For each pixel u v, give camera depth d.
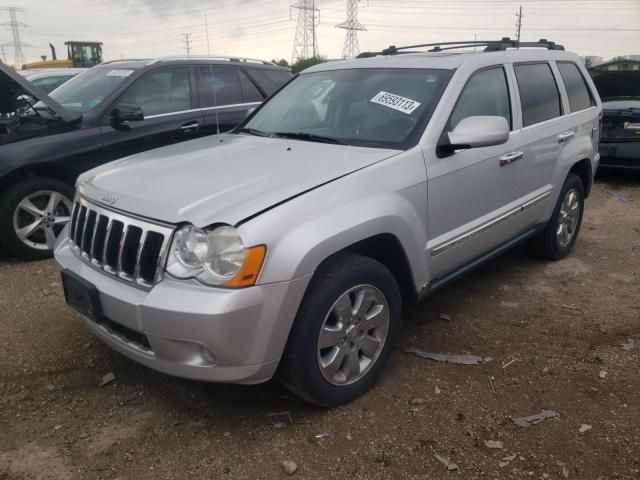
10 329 3.92
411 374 3.35
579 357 3.52
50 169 5.32
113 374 3.34
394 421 2.92
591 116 5.27
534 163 4.35
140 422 2.93
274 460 2.65
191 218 2.55
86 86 6.22
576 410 2.98
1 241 5.15
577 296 4.46
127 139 5.76
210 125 6.45
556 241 5.08
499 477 2.52
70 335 3.82
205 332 2.44
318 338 2.78
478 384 3.24
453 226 3.57
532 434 2.80
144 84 6.06
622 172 8.63
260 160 3.23
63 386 3.25
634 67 10.11
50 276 4.93
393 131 3.48
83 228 3.12
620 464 2.59
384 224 2.96
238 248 2.47
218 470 2.59
